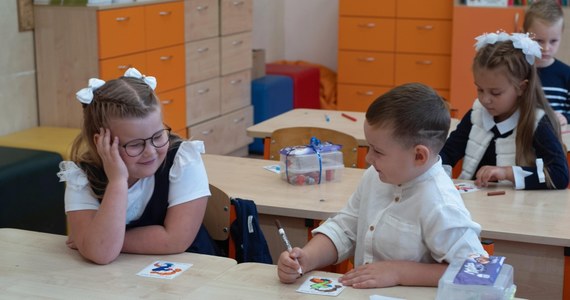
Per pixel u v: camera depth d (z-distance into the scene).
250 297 1.66
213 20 5.54
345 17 6.62
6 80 4.34
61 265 1.89
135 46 4.69
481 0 5.98
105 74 4.45
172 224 2.00
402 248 1.80
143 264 1.90
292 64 7.52
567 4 5.76
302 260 1.81
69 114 4.52
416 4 6.35
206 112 5.59
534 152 2.76
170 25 5.03
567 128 3.57
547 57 3.82
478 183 2.76
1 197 3.54
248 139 6.22
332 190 2.74
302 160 2.81
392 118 1.70
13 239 2.10
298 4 7.66
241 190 2.74
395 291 1.69
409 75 6.52
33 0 4.45
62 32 4.43
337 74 7.09
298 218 2.59
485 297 1.50
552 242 2.25
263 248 2.36
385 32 6.52
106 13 4.39
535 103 2.75
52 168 3.84
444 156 2.97
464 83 6.15
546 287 2.34
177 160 2.06
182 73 5.23
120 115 1.90
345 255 1.95
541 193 2.69
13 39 4.36
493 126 2.86
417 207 1.78
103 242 1.89
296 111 4.24
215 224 2.40
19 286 1.76
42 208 3.78
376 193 1.89
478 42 2.80
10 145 4.13
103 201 1.92
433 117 1.71
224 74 5.75
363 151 3.57
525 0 5.90
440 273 1.71
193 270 1.84
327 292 1.69
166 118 5.11
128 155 1.92
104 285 1.76
